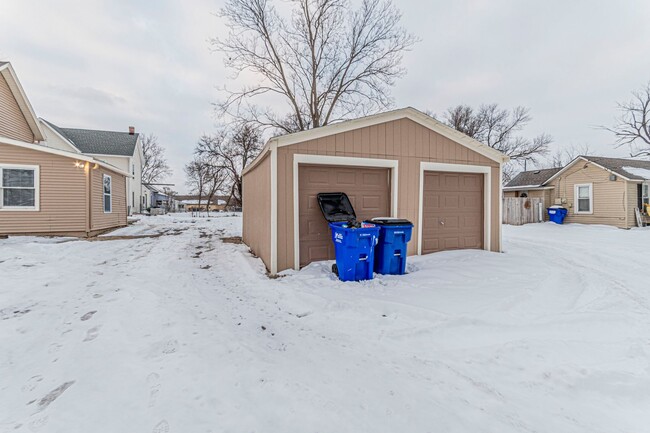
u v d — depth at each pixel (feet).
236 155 84.48
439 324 9.64
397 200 19.29
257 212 21.39
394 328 9.50
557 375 6.85
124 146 76.74
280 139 16.37
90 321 9.46
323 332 9.37
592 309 11.01
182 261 19.66
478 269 16.40
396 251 15.71
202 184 108.88
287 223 16.66
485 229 22.40
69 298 11.59
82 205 29.53
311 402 5.72
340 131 17.79
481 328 9.40
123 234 34.40
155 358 7.27
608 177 44.83
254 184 22.86
